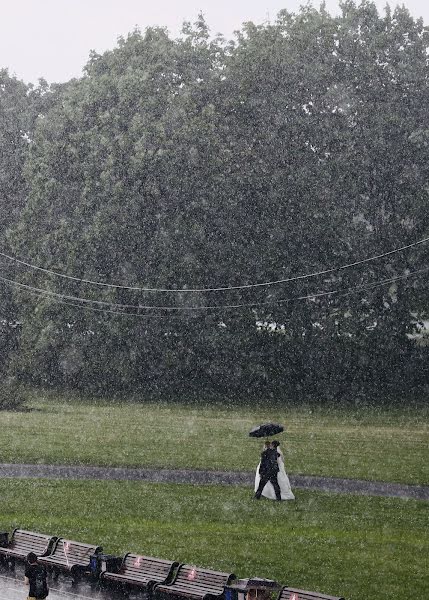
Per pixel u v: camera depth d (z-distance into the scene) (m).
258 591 32.91
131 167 112.88
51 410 99.88
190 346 114.62
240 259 114.31
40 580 32.62
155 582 35.81
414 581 37.25
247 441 78.88
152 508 52.84
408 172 113.94
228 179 113.88
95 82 120.94
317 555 41.56
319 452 73.31
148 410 101.12
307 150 117.00
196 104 116.06
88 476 63.19
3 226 133.50
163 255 113.31
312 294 114.19
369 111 115.94
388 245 113.75
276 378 116.25
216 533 46.09
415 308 112.31
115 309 113.88
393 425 90.12
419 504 54.25
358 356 114.94
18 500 54.88
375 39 117.81
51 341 114.06
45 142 119.00
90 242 113.88
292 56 116.56
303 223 113.88
